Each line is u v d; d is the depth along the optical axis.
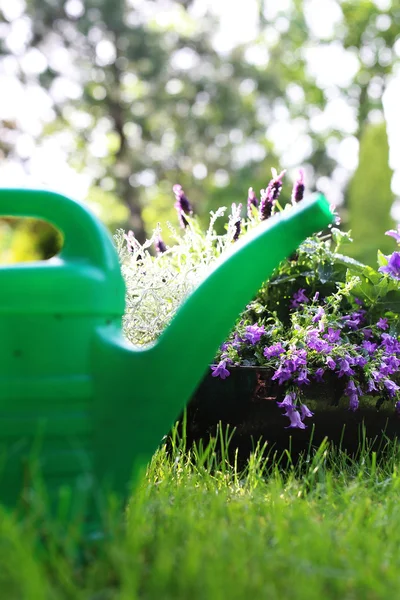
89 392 1.16
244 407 1.58
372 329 1.71
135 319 1.72
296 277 1.79
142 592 1.04
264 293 1.79
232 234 1.80
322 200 1.19
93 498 1.15
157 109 14.44
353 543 1.14
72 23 13.88
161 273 1.75
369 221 10.23
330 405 1.59
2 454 1.14
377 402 1.61
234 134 15.23
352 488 1.31
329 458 1.60
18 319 1.15
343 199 15.93
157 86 14.43
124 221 14.70
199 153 15.28
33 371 1.15
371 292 1.74
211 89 14.56
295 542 1.12
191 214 1.93
